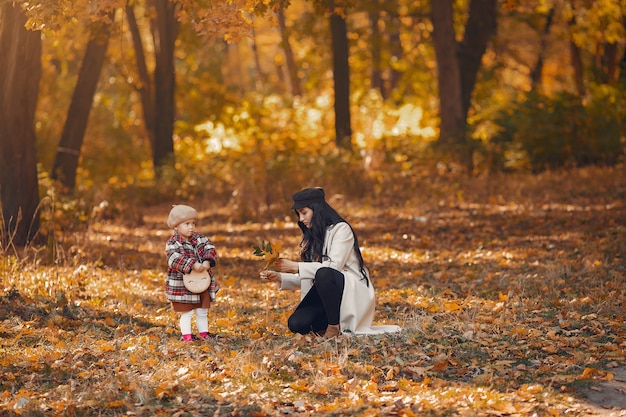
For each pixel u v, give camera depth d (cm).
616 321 689
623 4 2305
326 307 646
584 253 1030
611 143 1994
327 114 2823
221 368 575
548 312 739
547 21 3144
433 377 560
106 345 631
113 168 2634
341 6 1136
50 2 778
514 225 1321
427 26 3069
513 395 518
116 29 1354
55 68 2562
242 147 2597
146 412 495
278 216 1578
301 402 509
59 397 518
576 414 487
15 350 622
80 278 878
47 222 1187
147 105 2431
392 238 1274
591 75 2517
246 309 800
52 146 2381
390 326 675
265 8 873
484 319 711
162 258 1155
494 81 2923
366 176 1845
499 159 2042
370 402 509
